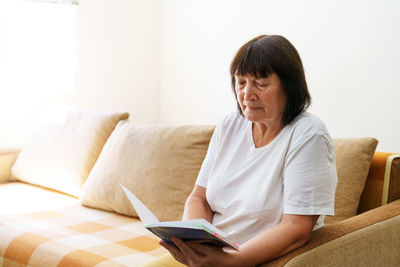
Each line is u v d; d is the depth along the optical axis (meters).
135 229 1.89
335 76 2.59
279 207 1.19
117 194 2.08
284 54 1.16
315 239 1.17
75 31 3.23
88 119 2.57
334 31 2.58
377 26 2.38
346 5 2.51
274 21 2.88
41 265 1.59
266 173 1.23
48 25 3.14
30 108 3.11
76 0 3.18
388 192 1.64
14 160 2.81
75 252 1.57
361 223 1.33
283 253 1.09
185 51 3.52
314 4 2.66
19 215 2.04
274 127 1.25
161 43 3.71
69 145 2.54
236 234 1.25
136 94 3.61
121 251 1.59
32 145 2.71
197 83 3.45
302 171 1.13
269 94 1.17
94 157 2.45
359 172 1.63
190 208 1.39
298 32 2.76
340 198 1.62
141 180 2.01
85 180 2.41
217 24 3.26
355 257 1.25
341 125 2.59
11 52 3.01
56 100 3.21
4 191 2.50
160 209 1.92
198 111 3.46
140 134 2.17
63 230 1.84
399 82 2.31
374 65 2.41
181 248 1.03
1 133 3.00
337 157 1.68
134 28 3.55
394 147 2.35
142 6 3.58
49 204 2.27
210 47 3.32
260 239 1.08
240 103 1.24
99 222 1.98
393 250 1.42
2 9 2.95
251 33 3.03
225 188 1.32
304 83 1.21
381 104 2.39
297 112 1.22
